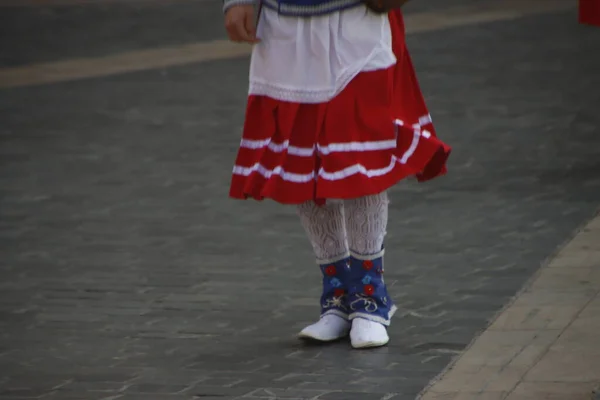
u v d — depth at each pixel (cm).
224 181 1730
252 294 1219
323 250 1052
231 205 1597
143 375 995
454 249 1327
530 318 1077
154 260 1357
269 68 995
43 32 3347
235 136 2025
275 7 986
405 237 1386
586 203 1482
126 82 2588
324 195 972
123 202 1634
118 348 1070
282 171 991
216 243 1419
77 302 1214
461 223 1431
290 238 1430
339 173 973
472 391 911
